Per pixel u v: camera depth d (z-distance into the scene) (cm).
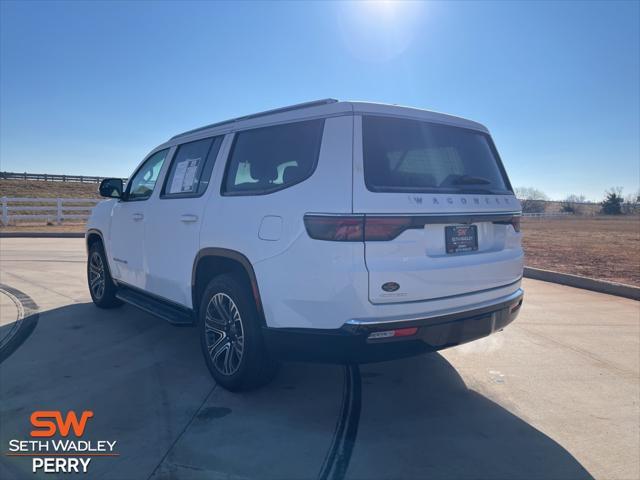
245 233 351
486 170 391
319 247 305
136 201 524
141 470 275
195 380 401
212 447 299
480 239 363
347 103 326
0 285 770
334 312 301
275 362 361
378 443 308
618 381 416
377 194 304
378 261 300
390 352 310
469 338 346
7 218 1970
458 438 317
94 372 414
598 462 292
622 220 4550
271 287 330
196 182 432
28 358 446
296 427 326
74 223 2184
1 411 344
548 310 670
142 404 356
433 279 316
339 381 406
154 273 480
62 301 668
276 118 368
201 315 396
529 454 300
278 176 349
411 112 347
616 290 787
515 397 382
